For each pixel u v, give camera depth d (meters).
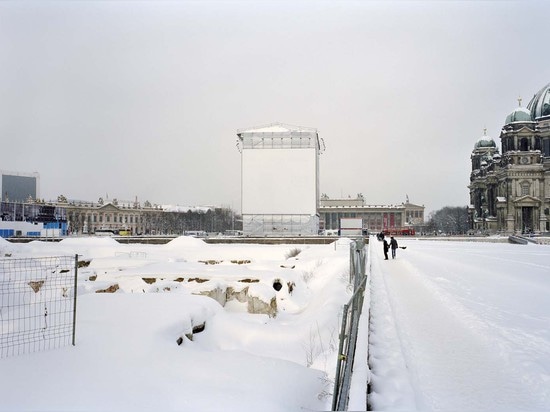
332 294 14.26
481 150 138.38
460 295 14.66
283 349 9.32
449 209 184.38
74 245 40.19
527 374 7.07
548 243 65.75
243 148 79.06
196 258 29.91
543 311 11.94
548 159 112.19
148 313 8.80
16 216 81.25
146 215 144.12
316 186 80.69
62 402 5.09
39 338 7.27
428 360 7.85
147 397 5.37
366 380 5.98
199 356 7.12
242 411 5.18
